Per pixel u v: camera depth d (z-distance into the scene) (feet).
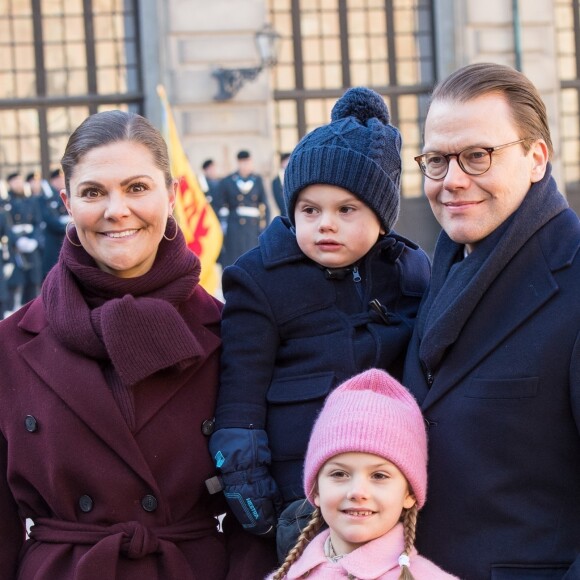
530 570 9.55
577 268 9.73
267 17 62.18
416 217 63.77
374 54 64.64
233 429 11.07
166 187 11.34
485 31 62.95
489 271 9.94
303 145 11.53
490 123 9.91
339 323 11.46
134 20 62.90
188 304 11.68
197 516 11.27
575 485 9.59
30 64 63.05
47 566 10.78
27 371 11.25
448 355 10.11
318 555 10.12
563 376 9.51
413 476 9.84
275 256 11.66
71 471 10.93
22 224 59.41
